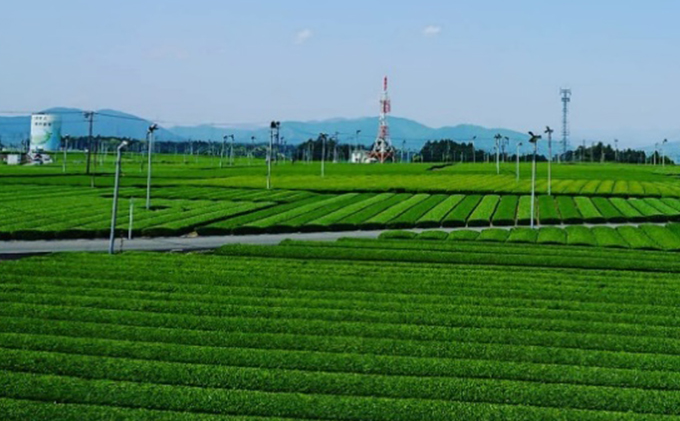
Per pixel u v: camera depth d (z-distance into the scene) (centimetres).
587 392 2920
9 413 2612
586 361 3403
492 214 10031
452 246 6975
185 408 2739
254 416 2656
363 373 3198
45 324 3738
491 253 6531
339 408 2705
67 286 4766
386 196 12219
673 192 13262
